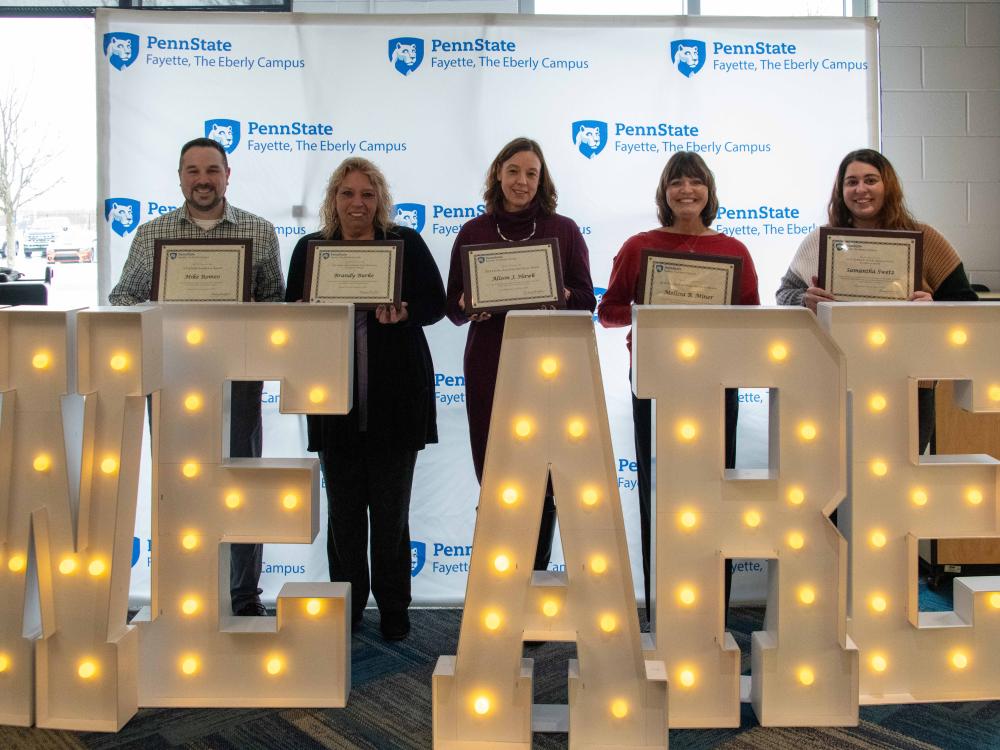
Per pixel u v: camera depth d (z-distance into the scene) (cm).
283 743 212
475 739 213
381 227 279
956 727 218
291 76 316
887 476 223
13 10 373
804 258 289
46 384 213
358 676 252
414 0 369
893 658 228
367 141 319
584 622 210
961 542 323
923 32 363
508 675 212
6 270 378
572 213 323
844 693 219
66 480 214
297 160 318
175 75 314
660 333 212
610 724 211
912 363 221
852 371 221
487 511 209
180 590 228
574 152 321
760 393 329
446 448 327
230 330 222
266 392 324
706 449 214
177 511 226
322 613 230
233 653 230
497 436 208
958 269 277
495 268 264
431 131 319
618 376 325
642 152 321
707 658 219
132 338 212
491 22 317
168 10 313
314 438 277
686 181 279
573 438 208
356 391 271
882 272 255
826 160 322
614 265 294
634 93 320
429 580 328
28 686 218
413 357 276
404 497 278
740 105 320
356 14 315
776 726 219
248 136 317
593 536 209
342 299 261
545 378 207
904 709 227
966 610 230
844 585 214
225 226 293
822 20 318
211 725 221
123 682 220
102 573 216
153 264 269
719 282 254
